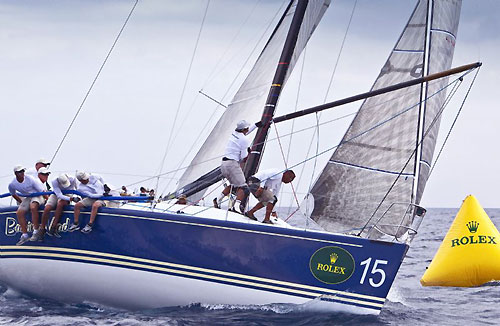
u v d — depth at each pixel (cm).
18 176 3978
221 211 4119
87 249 3956
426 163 4288
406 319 4150
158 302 3953
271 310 3916
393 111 4347
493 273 5012
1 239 4106
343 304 3919
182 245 3897
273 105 4584
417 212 4209
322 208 4378
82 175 3950
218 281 3894
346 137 4409
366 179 4322
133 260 3912
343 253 3922
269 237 3906
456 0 4450
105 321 3803
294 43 4650
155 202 4153
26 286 4141
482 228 5122
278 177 4181
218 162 4719
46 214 3991
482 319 4341
